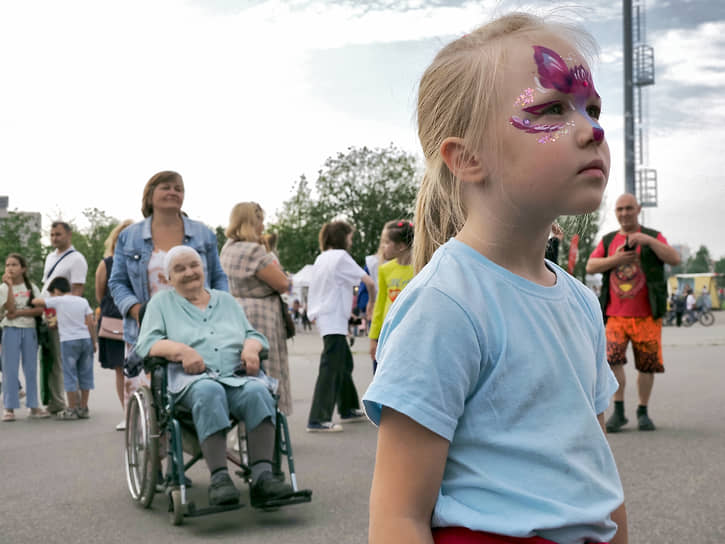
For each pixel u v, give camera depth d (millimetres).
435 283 1068
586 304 1240
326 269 6699
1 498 4562
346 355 6758
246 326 4605
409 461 1022
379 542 1022
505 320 1064
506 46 1063
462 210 1136
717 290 54969
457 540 1025
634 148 26000
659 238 5996
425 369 1021
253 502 3996
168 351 4188
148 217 5043
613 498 1088
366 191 39750
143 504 4312
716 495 4027
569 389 1086
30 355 8195
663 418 6543
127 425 4547
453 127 1104
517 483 1036
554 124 1013
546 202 1021
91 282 56625
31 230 50812
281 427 4234
